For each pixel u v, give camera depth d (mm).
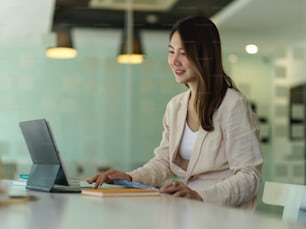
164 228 785
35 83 7398
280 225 800
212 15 7527
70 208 1080
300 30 7512
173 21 7777
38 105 7371
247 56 7867
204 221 857
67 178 1632
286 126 7938
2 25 7281
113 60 7781
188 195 1526
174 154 1968
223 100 1841
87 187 1779
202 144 1856
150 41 7867
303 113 7930
